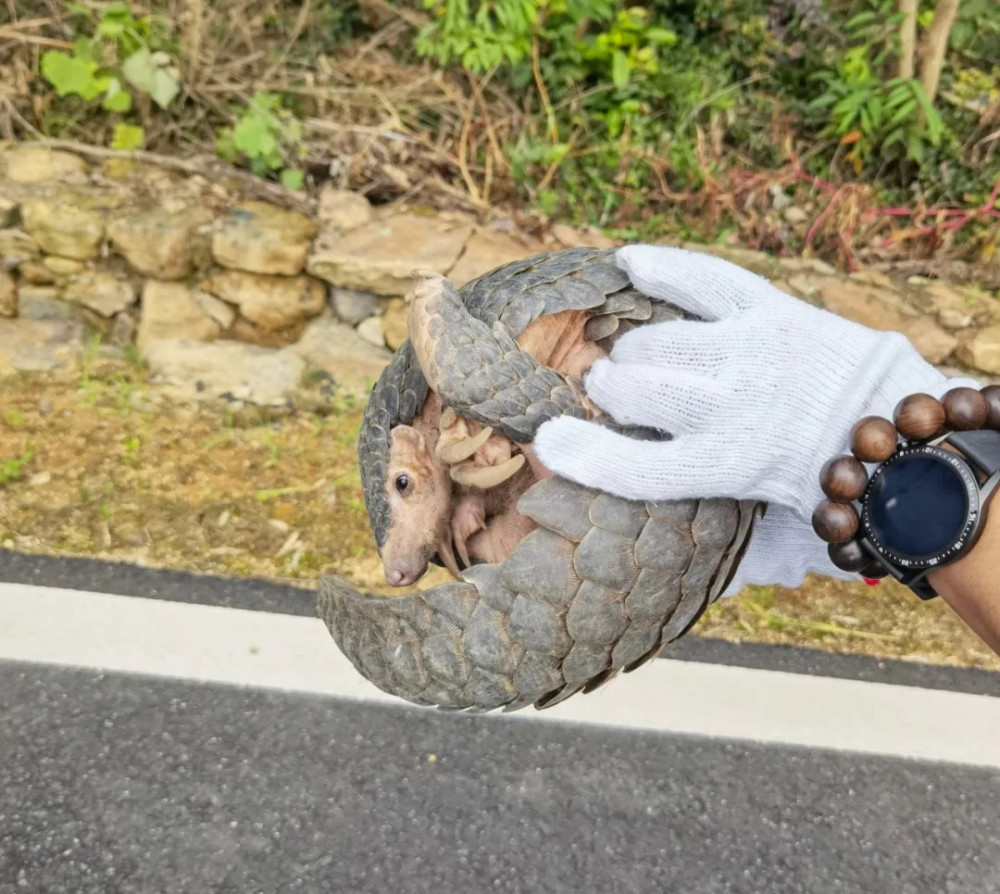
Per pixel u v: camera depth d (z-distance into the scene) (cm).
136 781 71
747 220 130
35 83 130
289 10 138
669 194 131
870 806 75
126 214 116
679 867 70
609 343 46
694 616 42
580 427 40
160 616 83
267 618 84
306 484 102
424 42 128
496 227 125
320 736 75
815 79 137
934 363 118
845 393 41
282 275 117
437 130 135
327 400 113
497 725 78
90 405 108
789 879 70
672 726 79
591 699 80
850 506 40
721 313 44
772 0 139
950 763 78
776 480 42
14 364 111
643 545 40
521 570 39
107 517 93
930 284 126
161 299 116
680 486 40
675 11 140
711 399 41
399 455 46
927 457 38
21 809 68
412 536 46
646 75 135
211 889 65
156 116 131
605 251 48
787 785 75
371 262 115
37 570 86
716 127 135
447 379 41
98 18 130
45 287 117
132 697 76
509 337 42
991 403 38
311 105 133
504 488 46
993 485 37
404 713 78
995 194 129
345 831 69
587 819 72
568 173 132
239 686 78
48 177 120
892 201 136
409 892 66
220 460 103
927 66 131
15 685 76
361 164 128
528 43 131
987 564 37
